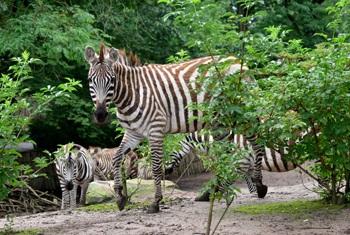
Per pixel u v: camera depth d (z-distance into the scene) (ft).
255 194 45.57
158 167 37.17
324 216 31.60
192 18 26.76
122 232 29.84
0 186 30.66
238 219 32.24
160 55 89.51
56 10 78.18
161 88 37.91
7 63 77.77
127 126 38.34
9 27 70.90
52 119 81.71
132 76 37.70
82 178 61.00
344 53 31.81
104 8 84.69
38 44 72.64
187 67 38.96
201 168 95.14
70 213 40.09
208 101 26.94
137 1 87.86
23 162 82.33
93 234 29.91
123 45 86.22
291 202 37.27
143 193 50.60
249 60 28.25
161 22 85.87
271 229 28.91
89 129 85.66
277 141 33.32
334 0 107.65
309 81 30.86
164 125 37.68
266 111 29.63
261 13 26.76
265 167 42.57
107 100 36.01
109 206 42.57
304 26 102.32
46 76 79.71
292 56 33.50
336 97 31.14
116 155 39.17
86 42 72.43
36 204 67.31
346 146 31.58
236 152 24.97
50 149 87.97
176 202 41.63
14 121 30.78
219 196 25.00
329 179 36.81
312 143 33.19
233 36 26.89
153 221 32.94
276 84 30.96
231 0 110.32
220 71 28.73
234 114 27.07
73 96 78.74
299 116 30.99
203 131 26.89
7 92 31.01
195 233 28.48
